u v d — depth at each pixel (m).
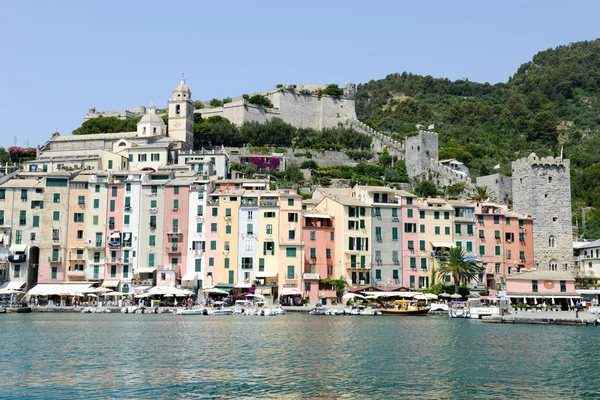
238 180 149.00
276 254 134.38
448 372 56.84
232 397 47.62
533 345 74.38
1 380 52.97
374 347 71.88
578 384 52.19
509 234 146.00
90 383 52.03
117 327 93.31
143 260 137.62
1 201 138.75
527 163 149.88
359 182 192.75
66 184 140.25
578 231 189.62
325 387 50.75
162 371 56.94
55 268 137.38
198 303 130.75
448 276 139.62
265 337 80.94
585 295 128.00
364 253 137.50
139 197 139.50
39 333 84.88
